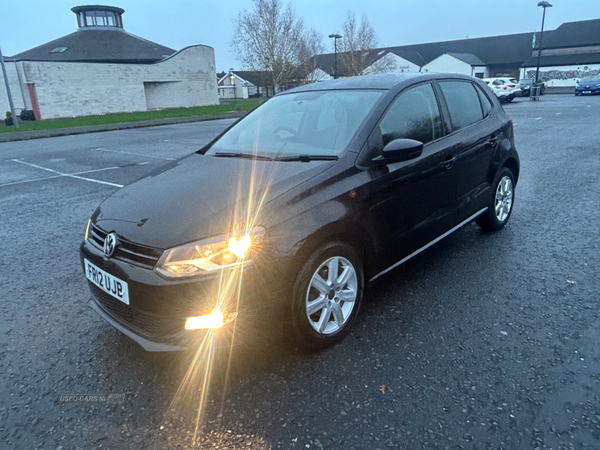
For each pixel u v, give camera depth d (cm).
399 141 289
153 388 248
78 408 235
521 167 805
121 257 245
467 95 416
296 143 321
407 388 238
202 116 2608
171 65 4016
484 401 226
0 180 886
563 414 215
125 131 2022
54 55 4112
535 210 541
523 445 199
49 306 347
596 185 643
